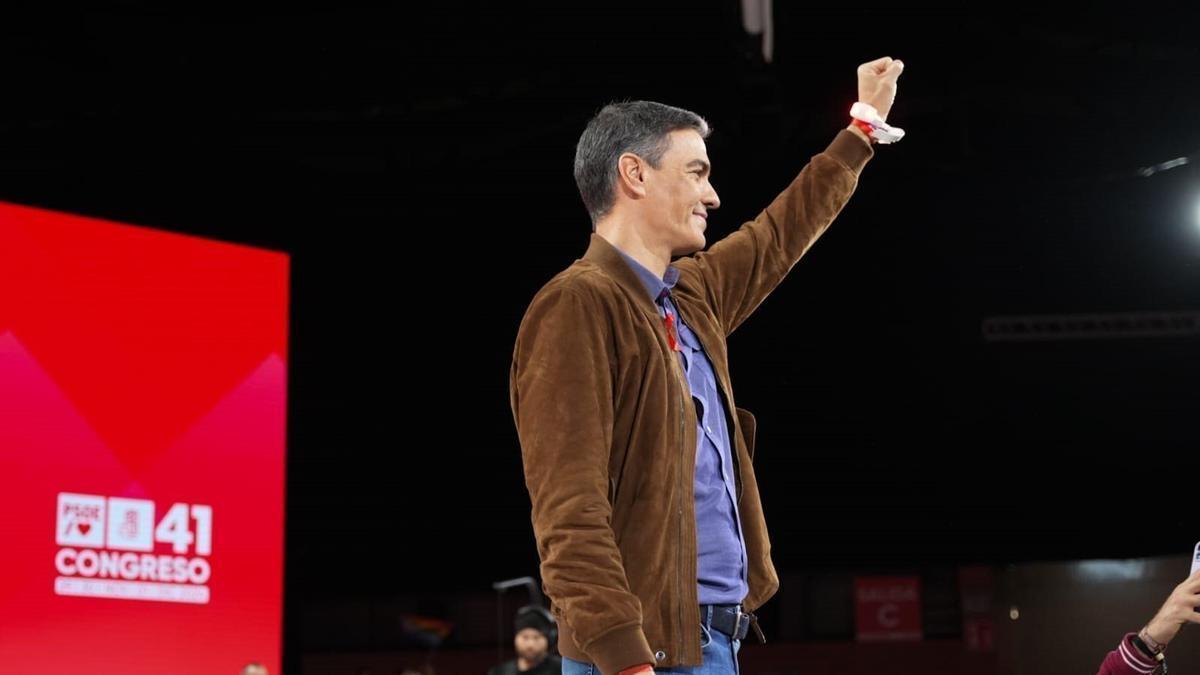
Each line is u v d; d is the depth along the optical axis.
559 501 1.61
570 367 1.67
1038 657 10.66
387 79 7.52
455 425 9.44
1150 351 9.11
